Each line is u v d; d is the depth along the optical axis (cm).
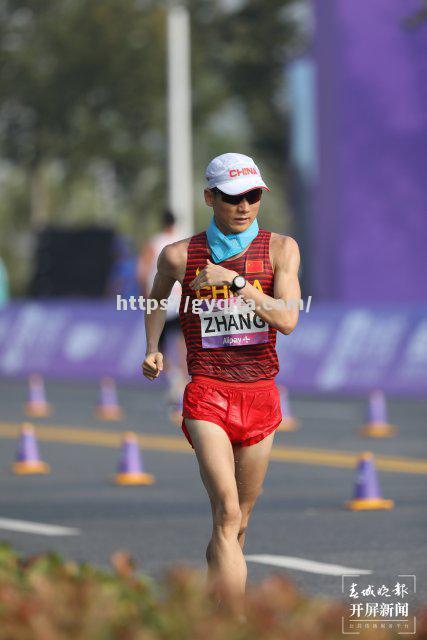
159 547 2033
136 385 5469
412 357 4597
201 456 1398
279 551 1981
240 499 1451
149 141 11794
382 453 3212
